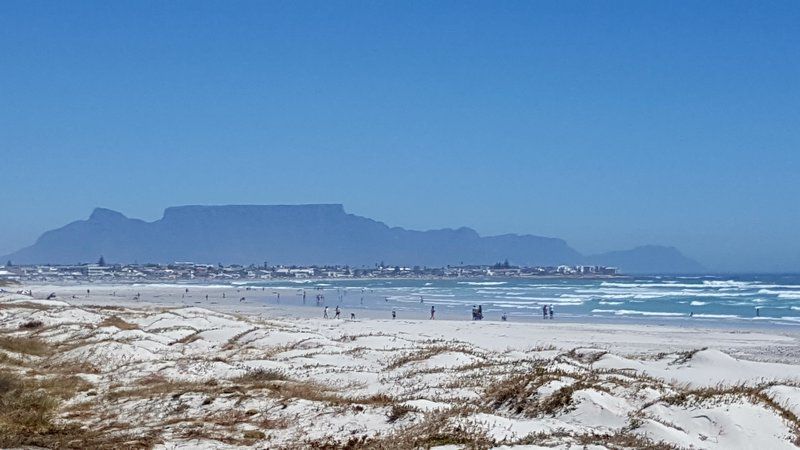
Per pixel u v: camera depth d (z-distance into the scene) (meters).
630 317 80.44
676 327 64.44
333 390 23.28
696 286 192.38
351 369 27.28
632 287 189.12
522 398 18.31
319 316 80.00
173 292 149.88
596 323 69.94
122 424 17.34
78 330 37.59
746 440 15.41
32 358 29.39
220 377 25.41
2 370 24.42
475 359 28.23
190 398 19.55
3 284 167.38
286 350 33.34
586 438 14.05
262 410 18.25
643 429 15.39
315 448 14.87
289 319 68.56
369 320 68.81
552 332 57.03
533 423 15.71
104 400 20.53
